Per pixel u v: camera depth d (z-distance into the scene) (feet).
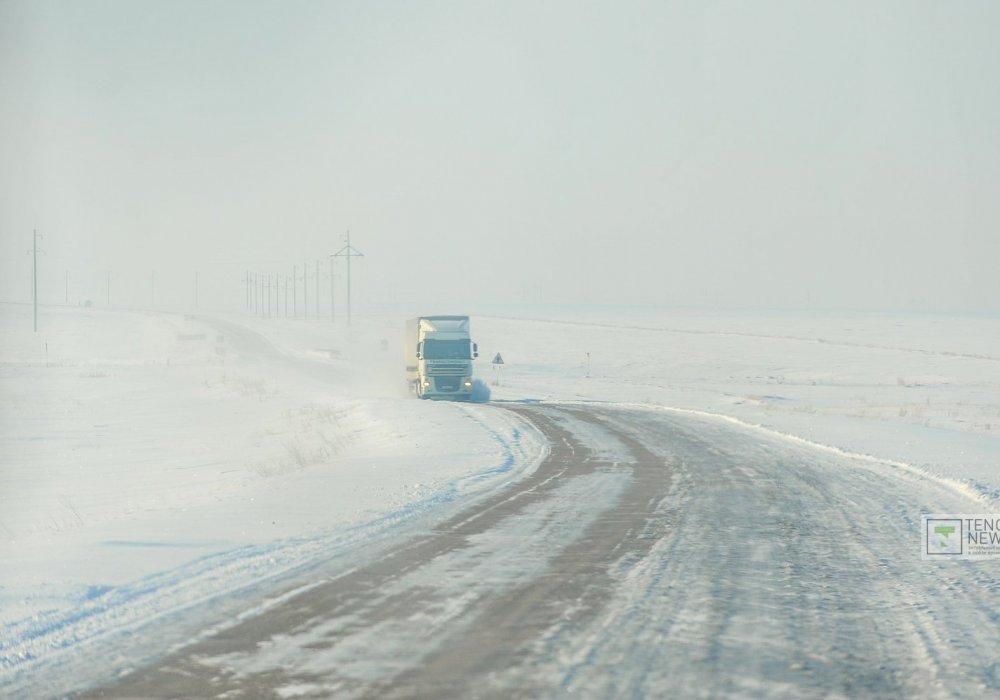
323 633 75.97
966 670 66.18
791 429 299.58
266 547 115.75
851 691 61.36
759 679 63.67
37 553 114.73
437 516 140.56
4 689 63.98
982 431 340.39
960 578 98.02
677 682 62.75
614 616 80.89
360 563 104.88
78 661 69.97
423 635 74.95
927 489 171.53
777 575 98.78
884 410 452.35
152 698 61.00
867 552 112.27
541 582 94.84
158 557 110.01
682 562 105.60
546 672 65.05
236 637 75.25
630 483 181.78
